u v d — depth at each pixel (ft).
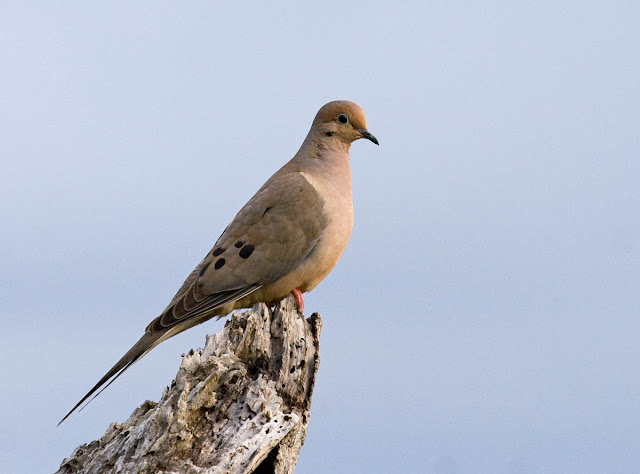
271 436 32.30
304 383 37.09
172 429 31.32
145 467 30.99
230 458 31.58
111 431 34.42
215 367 33.01
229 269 43.93
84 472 32.63
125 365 38.99
